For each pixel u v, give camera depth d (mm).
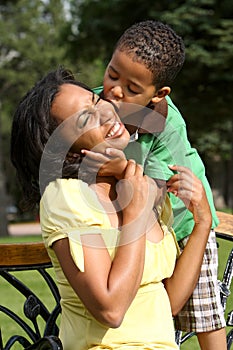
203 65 21469
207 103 22594
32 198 2902
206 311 3389
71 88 2752
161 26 3262
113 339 2641
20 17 41281
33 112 2750
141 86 3131
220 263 6727
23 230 30766
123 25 22547
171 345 2719
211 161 38750
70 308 2713
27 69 41031
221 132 30688
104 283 2514
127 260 2566
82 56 24734
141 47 3115
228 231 3742
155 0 22062
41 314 3465
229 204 33062
